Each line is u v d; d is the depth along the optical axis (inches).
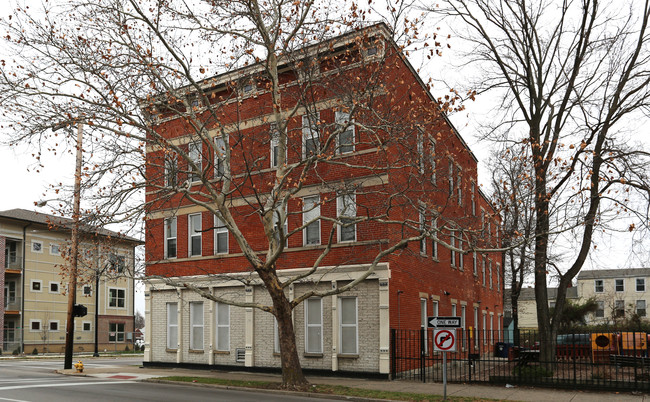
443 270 1074.1
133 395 622.2
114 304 2287.2
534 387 712.4
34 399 579.2
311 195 889.5
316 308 874.8
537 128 865.5
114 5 677.9
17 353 1813.5
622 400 603.5
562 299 848.3
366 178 841.5
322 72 740.0
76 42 650.8
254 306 712.4
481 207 1363.2
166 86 666.8
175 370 979.9
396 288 835.4
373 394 631.8
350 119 633.6
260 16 691.4
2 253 1925.4
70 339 969.5
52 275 2090.3
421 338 792.9
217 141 998.4
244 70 799.7
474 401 588.7
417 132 711.7
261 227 934.4
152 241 1067.3
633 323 1653.5
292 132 873.5
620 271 2746.1
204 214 1010.7
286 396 635.5
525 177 768.3
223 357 962.7
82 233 754.2
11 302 1995.6
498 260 1685.5
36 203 657.0
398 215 844.6
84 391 661.3
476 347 1288.1
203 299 997.8
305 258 882.8
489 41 888.9
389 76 800.9
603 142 836.0
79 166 863.7
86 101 652.7
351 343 836.6
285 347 692.1
